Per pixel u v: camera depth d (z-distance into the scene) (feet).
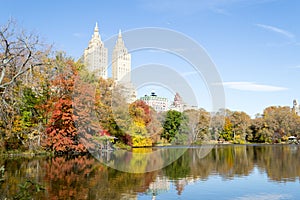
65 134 73.82
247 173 56.08
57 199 34.35
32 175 48.39
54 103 75.25
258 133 195.93
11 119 67.21
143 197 35.63
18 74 45.83
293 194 39.40
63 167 56.75
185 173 53.88
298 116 212.23
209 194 38.60
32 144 76.84
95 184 41.60
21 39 46.32
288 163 72.79
